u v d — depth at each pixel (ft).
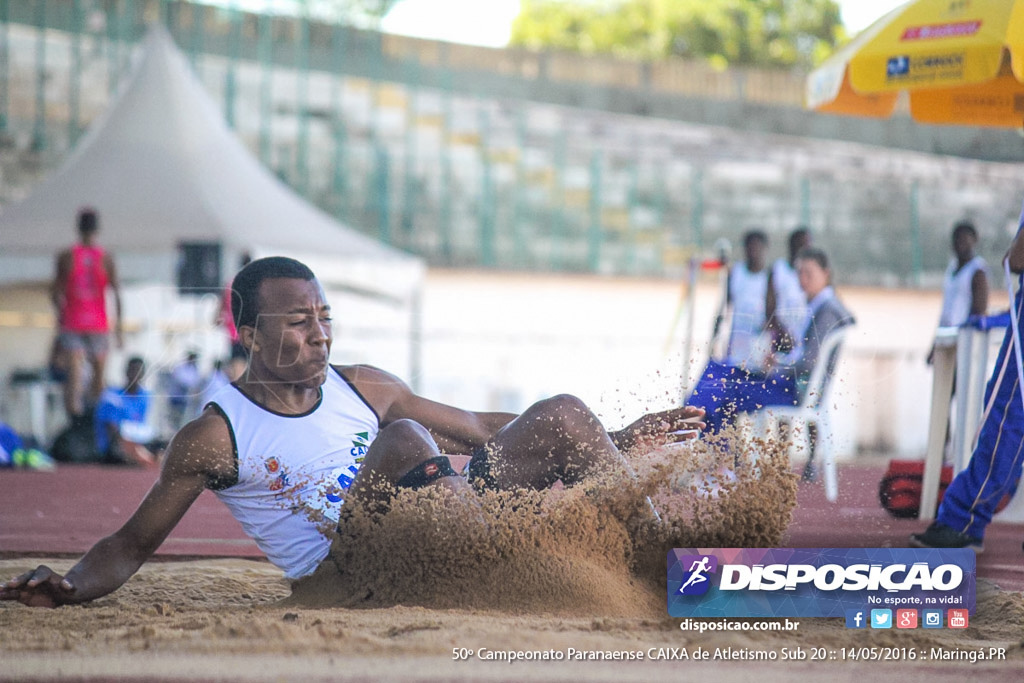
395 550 26.23
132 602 28.55
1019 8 50.80
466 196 160.97
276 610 25.17
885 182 175.11
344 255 110.01
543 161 166.61
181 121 108.58
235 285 27.96
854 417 102.37
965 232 67.56
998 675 19.52
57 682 17.63
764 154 178.81
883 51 54.44
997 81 60.75
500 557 25.80
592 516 26.11
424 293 152.87
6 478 74.18
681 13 256.32
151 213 102.01
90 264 87.92
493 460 26.96
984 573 34.58
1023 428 38.06
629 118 176.14
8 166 134.31
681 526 26.25
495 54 172.45
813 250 63.62
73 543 41.73
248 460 27.37
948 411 47.83
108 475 77.05
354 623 22.62
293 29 157.38
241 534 46.98
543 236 161.68
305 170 153.89
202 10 151.12
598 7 259.80
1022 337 37.88
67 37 140.87
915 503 47.93
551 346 114.93
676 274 162.50
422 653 19.92
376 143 158.71
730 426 27.89
